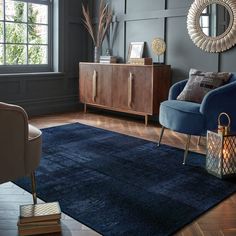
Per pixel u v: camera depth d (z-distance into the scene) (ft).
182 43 14.43
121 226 6.05
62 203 6.92
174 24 14.62
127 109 15.16
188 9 14.06
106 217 6.36
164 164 9.44
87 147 10.98
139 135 12.81
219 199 7.25
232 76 10.87
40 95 16.93
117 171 8.82
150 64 14.57
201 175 8.64
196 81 11.03
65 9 17.40
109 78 15.76
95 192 7.49
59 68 17.56
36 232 5.74
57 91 17.61
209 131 8.70
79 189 7.64
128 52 16.29
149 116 15.64
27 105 16.40
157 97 14.29
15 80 15.85
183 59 14.48
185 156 9.48
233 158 8.44
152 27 15.40
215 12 13.07
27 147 6.07
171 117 10.10
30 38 16.88
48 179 8.20
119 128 13.96
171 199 7.20
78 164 9.32
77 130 13.32
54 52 17.62
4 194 7.36
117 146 11.16
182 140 12.17
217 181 8.26
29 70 16.89
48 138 12.00
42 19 17.22
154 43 14.80
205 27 13.44
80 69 17.19
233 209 6.85
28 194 7.38
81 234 5.79
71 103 18.19
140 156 10.11
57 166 9.13
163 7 14.88
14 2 16.08
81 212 6.54
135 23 16.05
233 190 7.74
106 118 16.03
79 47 18.25
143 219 6.31
